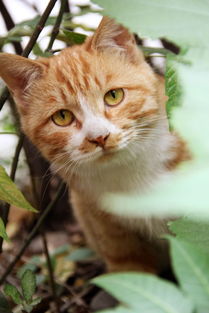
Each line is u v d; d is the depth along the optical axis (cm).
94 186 48
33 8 65
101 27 46
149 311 20
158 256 53
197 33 22
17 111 50
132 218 48
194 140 15
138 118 45
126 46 47
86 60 46
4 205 46
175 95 30
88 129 44
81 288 56
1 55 45
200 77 17
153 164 46
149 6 22
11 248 66
